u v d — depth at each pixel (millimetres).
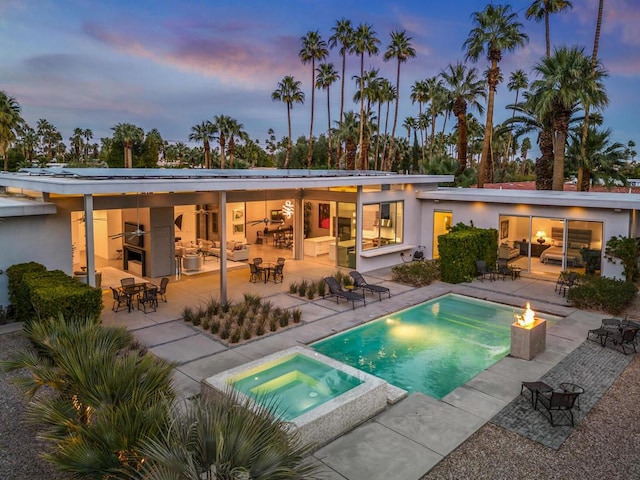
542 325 10172
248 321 12117
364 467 6156
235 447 3855
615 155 26906
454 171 31625
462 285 16438
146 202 14445
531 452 6512
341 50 47969
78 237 19750
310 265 19516
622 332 10031
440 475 6000
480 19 30953
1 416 7355
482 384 8695
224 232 13148
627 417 7469
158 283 16375
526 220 17719
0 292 12180
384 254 19094
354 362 10242
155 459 3809
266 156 75375
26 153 75188
